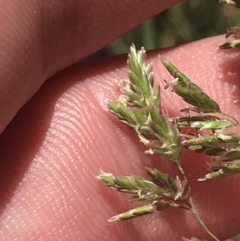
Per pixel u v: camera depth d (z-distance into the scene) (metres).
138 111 0.05
